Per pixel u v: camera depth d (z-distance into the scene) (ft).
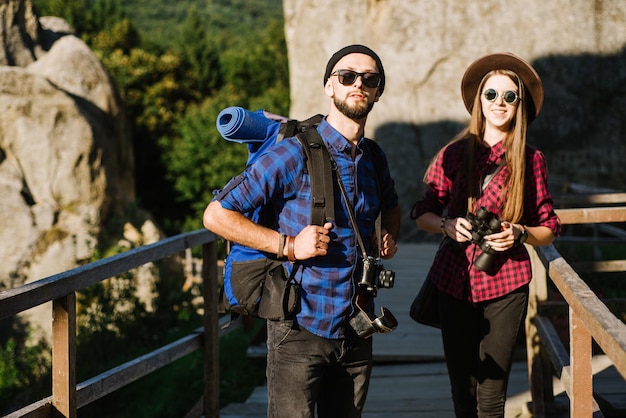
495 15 36.68
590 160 36.04
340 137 8.68
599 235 31.42
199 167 98.27
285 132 8.77
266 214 8.89
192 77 122.31
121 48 131.54
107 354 26.45
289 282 8.48
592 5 35.91
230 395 18.51
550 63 36.32
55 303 9.28
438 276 10.66
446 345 10.77
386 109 37.63
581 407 8.61
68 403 9.27
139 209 52.49
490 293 10.17
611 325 6.53
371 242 9.23
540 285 13.74
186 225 97.76
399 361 18.94
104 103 53.42
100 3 143.23
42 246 45.27
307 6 39.93
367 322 8.54
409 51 37.32
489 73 10.28
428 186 11.12
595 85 35.99
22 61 54.65
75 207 47.37
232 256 8.93
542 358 13.87
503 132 10.42
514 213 10.03
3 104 47.21
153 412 19.84
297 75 40.63
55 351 9.28
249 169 8.49
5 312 7.95
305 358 8.55
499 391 10.33
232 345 22.04
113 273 10.41
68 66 53.16
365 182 8.93
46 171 47.19
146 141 105.60
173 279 36.73
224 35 240.12
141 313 30.53
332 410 9.20
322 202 8.43
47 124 47.57
